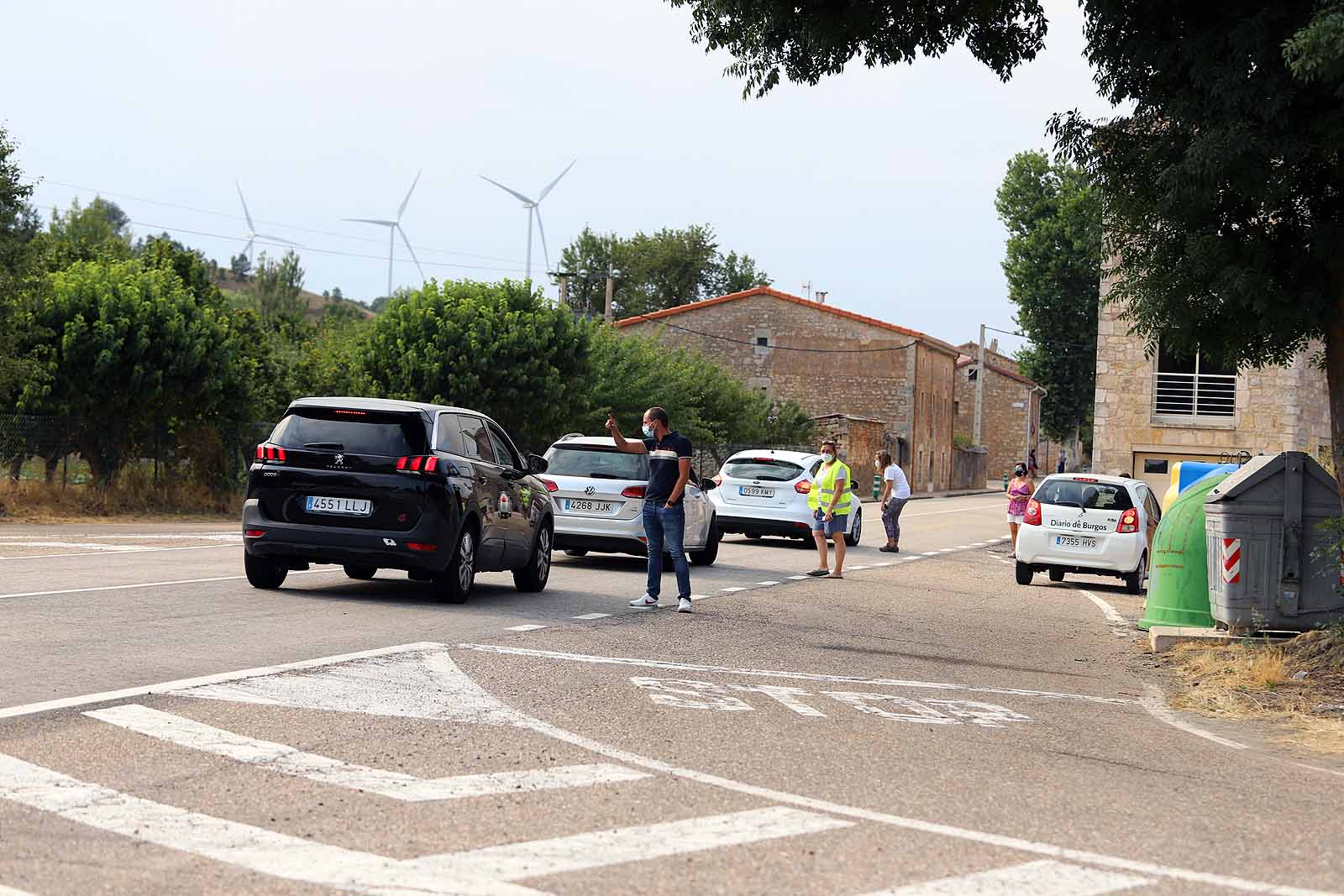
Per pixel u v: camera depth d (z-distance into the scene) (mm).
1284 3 11367
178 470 33219
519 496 15984
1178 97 12086
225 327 33625
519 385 40719
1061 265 82625
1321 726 9633
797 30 14016
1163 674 12414
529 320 41031
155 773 6488
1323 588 13680
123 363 30938
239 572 16609
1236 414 36094
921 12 14352
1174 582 15172
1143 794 7043
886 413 73562
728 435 60281
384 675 9570
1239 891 5262
